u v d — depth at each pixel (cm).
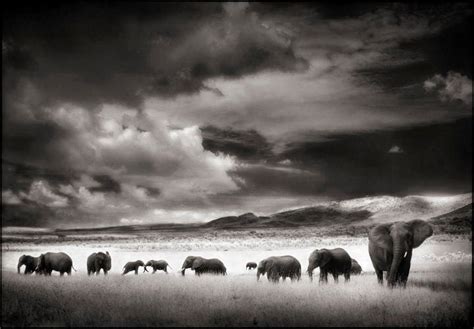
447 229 10200
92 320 1148
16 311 1299
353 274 2692
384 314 1184
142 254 5638
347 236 11431
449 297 1424
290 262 2252
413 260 4038
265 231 18962
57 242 11069
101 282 2094
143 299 1427
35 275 2614
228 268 3838
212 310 1235
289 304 1313
